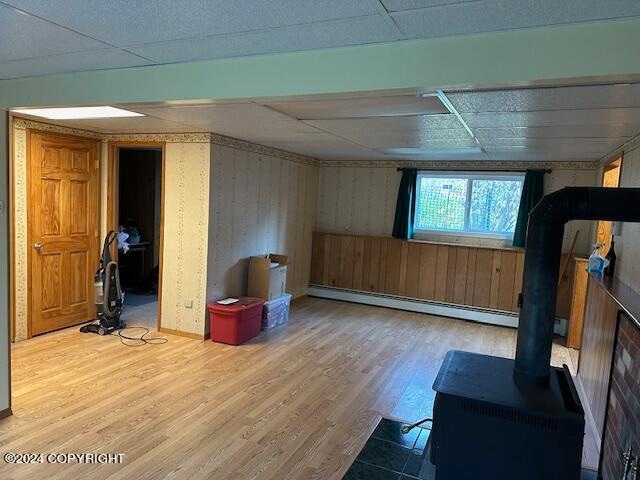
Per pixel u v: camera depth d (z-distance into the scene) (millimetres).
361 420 3166
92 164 4938
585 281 4863
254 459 2650
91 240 5012
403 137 4098
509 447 2020
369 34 1822
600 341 3230
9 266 2945
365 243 6516
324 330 5230
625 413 2264
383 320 5770
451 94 2395
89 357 4062
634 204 2027
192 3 1595
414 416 3252
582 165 5465
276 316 5250
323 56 2029
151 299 6281
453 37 1798
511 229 5969
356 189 6711
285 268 5473
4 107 2816
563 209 2090
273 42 1968
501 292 5742
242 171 5000
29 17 1769
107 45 2088
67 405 3168
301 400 3434
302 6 1579
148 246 7105
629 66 1578
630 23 1565
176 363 4027
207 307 4633
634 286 3049
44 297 4566
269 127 3881
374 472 2580
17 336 4340
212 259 4664
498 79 1741
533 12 1531
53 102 2674
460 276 5961
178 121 3781
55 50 2174
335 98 2143
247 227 5195
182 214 4664
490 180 6035
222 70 2244
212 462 2600
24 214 4312
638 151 3285
